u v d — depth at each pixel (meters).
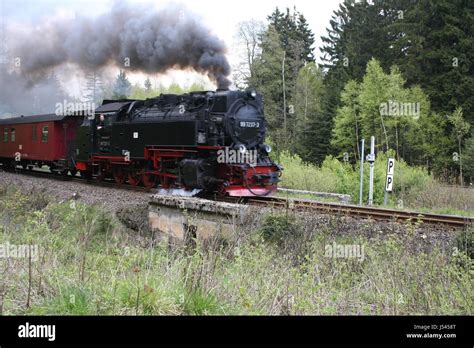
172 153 17.06
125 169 20.09
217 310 5.54
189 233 10.94
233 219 9.81
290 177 21.44
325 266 7.74
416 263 7.31
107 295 5.41
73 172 24.52
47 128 24.88
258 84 41.00
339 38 53.25
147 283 5.72
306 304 5.78
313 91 48.28
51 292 5.75
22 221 11.34
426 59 37.56
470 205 16.42
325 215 11.02
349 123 40.59
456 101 35.06
